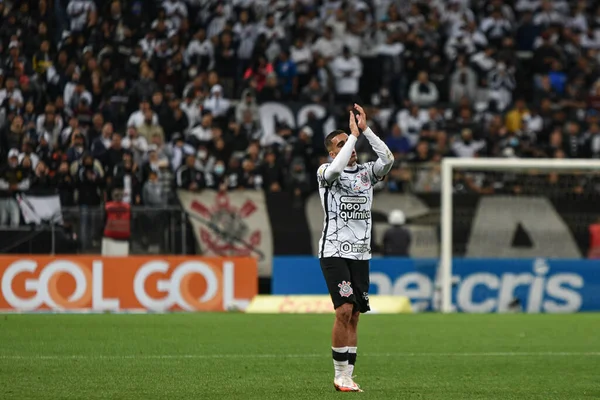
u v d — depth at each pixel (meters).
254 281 63.28
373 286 66.38
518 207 70.25
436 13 92.69
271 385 30.30
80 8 79.56
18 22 76.50
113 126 73.25
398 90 85.50
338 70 84.06
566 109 86.31
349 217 28.97
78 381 30.72
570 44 94.06
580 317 60.28
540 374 34.16
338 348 28.98
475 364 37.00
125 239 64.44
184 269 62.38
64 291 60.81
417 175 70.38
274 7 88.00
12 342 42.28
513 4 97.81
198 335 46.34
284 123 78.12
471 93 86.12
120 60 78.38
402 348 42.41
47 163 67.62
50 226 63.47
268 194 68.56
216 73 79.19
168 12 83.44
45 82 74.56
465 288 66.56
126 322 52.53
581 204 70.56
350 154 28.28
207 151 71.94
